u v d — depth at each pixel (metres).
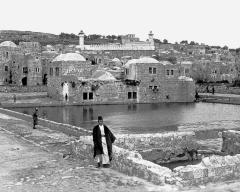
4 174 18.94
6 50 126.44
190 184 16.72
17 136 33.56
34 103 86.81
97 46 167.12
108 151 19.89
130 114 73.81
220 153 31.00
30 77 122.06
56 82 96.81
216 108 87.94
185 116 71.00
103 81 97.69
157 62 104.56
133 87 101.75
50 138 32.41
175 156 29.00
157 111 80.38
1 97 93.44
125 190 16.00
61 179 17.83
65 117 67.12
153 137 27.91
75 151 23.30
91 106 91.50
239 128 53.81
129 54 168.50
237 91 123.62
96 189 16.20
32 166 20.66
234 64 169.00
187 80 107.81
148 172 17.34
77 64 97.88
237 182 17.52
